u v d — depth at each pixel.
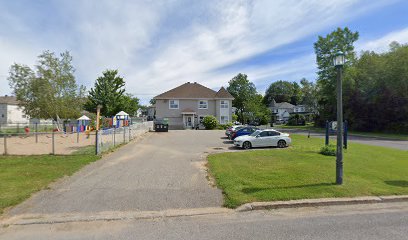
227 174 8.13
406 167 9.46
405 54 32.22
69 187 6.97
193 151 14.50
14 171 8.69
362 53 41.75
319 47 44.38
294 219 4.91
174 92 42.69
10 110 57.34
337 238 4.09
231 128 22.42
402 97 32.53
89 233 4.35
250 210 5.38
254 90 77.69
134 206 5.59
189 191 6.63
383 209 5.45
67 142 19.72
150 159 11.62
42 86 29.20
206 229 4.48
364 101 37.47
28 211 5.27
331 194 6.07
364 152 13.82
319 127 48.88
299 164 9.77
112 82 45.12
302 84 81.69
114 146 15.91
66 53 31.94
